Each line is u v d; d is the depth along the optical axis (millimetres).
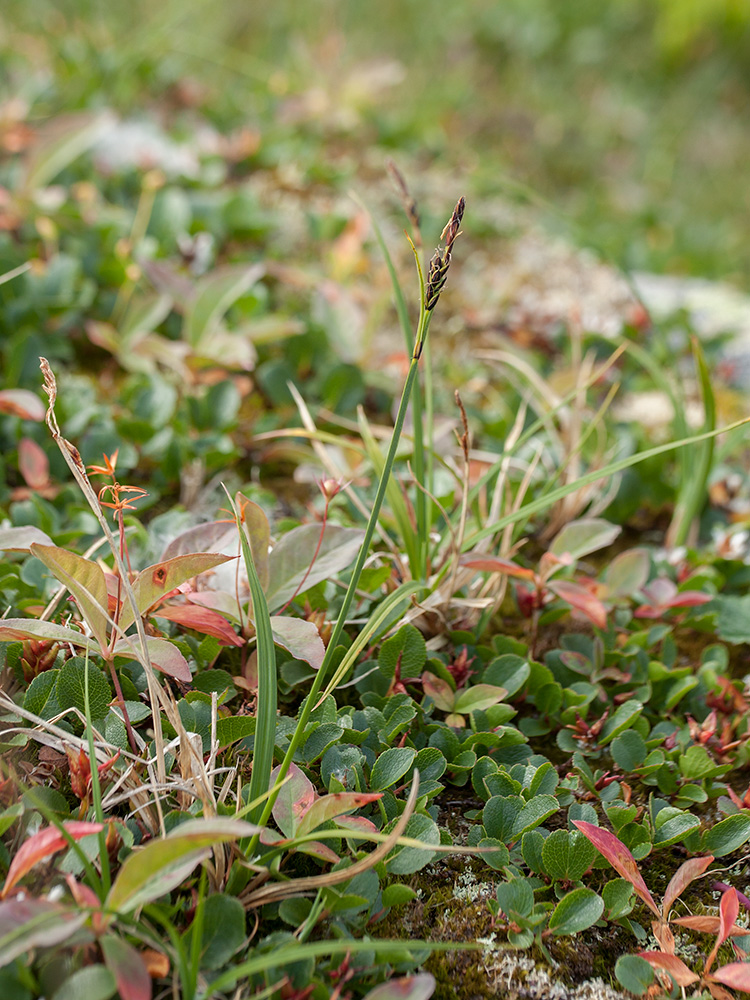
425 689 541
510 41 1753
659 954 488
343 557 543
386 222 992
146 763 495
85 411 634
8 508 599
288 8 1614
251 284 717
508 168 1358
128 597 488
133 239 808
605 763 546
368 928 499
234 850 483
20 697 519
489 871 516
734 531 642
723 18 1749
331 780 502
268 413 690
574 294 941
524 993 492
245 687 533
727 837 520
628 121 1629
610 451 654
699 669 582
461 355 804
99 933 461
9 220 760
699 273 1130
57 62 1158
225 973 465
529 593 576
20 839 490
